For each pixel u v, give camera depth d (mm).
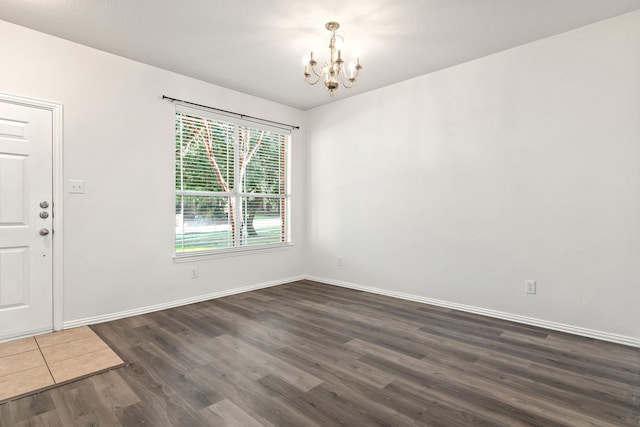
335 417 1742
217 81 3977
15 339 2770
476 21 2748
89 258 3148
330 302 3889
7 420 1718
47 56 2928
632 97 2643
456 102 3582
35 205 2869
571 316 2928
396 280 4109
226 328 3033
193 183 3934
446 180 3666
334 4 2518
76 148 3072
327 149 4809
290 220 4969
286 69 3660
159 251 3611
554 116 2994
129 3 2504
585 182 2852
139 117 3463
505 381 2104
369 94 4328
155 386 2039
